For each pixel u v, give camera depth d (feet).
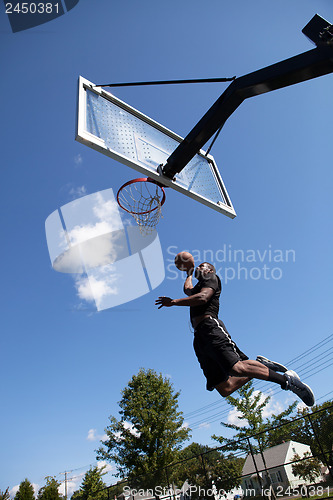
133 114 12.57
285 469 51.16
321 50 8.07
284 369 7.33
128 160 10.84
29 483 70.69
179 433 46.68
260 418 42.55
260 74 9.16
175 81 10.96
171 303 6.91
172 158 11.51
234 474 32.53
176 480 38.42
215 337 6.92
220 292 7.70
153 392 50.42
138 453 45.14
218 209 13.56
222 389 7.39
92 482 59.82
